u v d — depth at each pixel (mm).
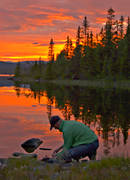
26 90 40156
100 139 9297
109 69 57719
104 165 5035
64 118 13914
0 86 52844
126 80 53688
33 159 6172
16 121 12562
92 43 71375
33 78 107875
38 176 4480
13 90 39531
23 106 19297
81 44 76500
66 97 27266
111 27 65375
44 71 105062
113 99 24484
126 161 5328
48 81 88938
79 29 75375
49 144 8344
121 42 60906
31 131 10266
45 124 11922
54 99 25438
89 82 62500
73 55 80875
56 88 46625
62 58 89000
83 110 17219
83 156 5719
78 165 5184
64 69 80625
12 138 8953
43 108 18266
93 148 5707
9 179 4258
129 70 55844
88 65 66438
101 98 25781
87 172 4570
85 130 5781
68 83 68625
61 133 10094
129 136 9852
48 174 4578
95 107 18719
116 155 6031
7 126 11125
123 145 8391
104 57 62219
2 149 7457
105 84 55250
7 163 5672
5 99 24547
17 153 6965
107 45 63594
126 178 4219
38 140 8422
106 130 10867
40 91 37938
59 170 4926
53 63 93375
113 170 4660
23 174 4520
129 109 17438
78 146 5684
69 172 4621
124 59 56125
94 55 64875
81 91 37250
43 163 5695
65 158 5652
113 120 13320
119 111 16578
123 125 12031
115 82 54719
